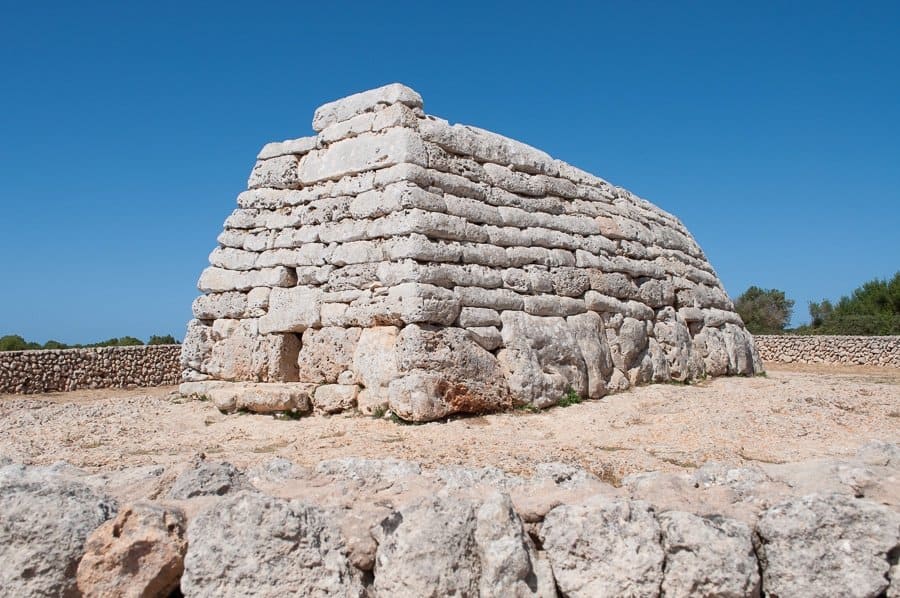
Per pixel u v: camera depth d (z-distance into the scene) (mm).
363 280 11445
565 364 12555
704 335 17016
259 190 13430
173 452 8969
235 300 13148
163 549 5125
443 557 4984
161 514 5242
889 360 30328
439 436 9602
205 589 4992
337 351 11664
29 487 5492
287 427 10703
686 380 15742
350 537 5262
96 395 21953
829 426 9867
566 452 8430
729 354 17625
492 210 12461
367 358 11117
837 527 4988
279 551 5031
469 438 9500
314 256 12242
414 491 5875
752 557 5035
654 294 15664
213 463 6117
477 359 11109
